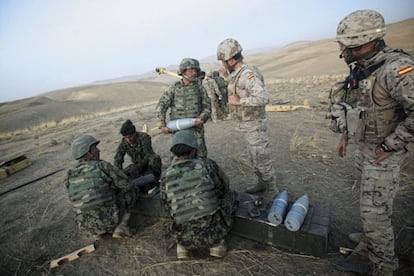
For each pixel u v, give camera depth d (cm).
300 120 751
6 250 333
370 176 198
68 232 357
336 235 285
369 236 207
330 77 1833
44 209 430
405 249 254
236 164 502
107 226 291
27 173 642
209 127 797
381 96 179
